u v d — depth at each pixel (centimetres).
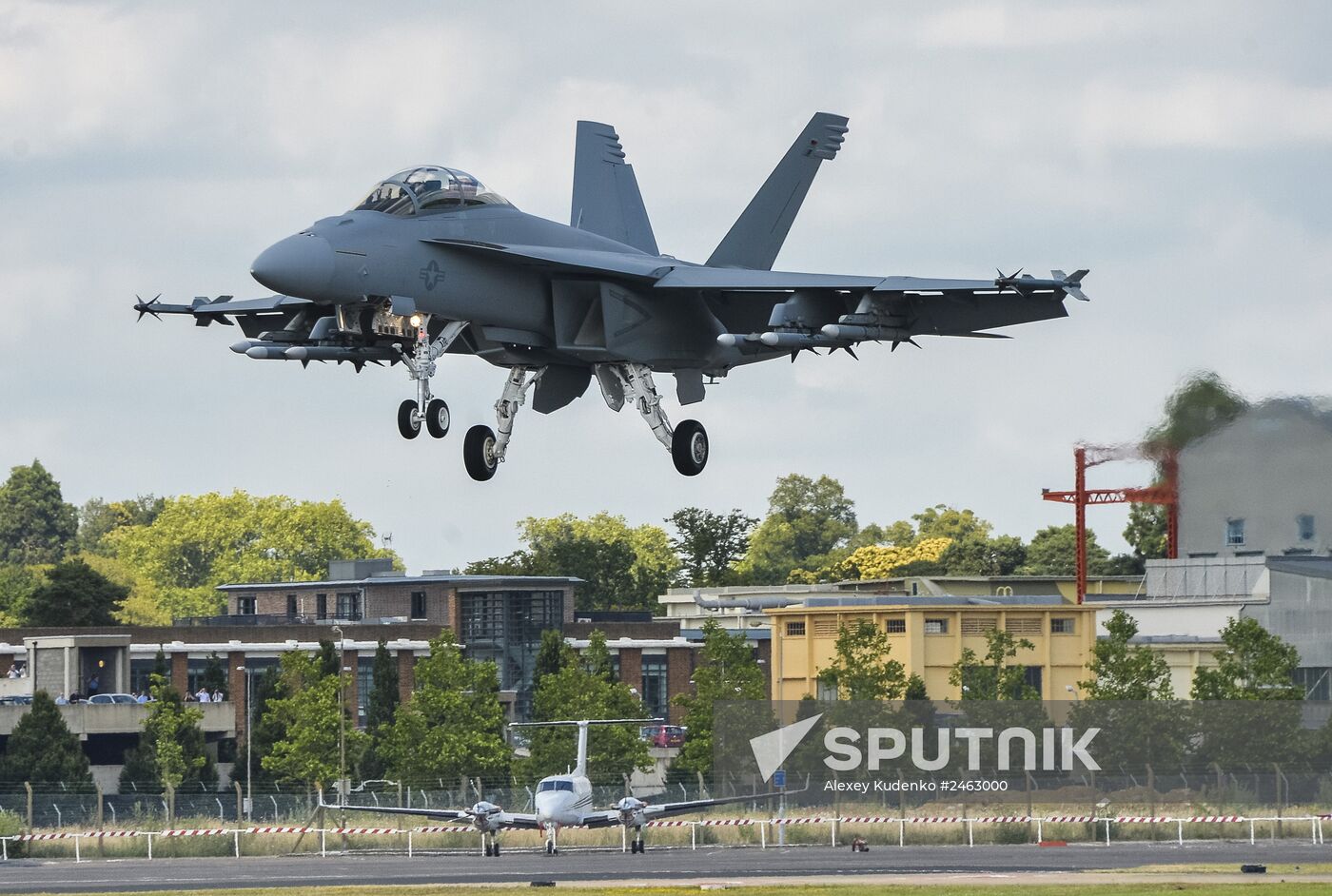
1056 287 12381
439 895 14350
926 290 12631
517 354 13600
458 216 12962
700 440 14425
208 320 14462
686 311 14038
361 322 12700
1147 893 13850
